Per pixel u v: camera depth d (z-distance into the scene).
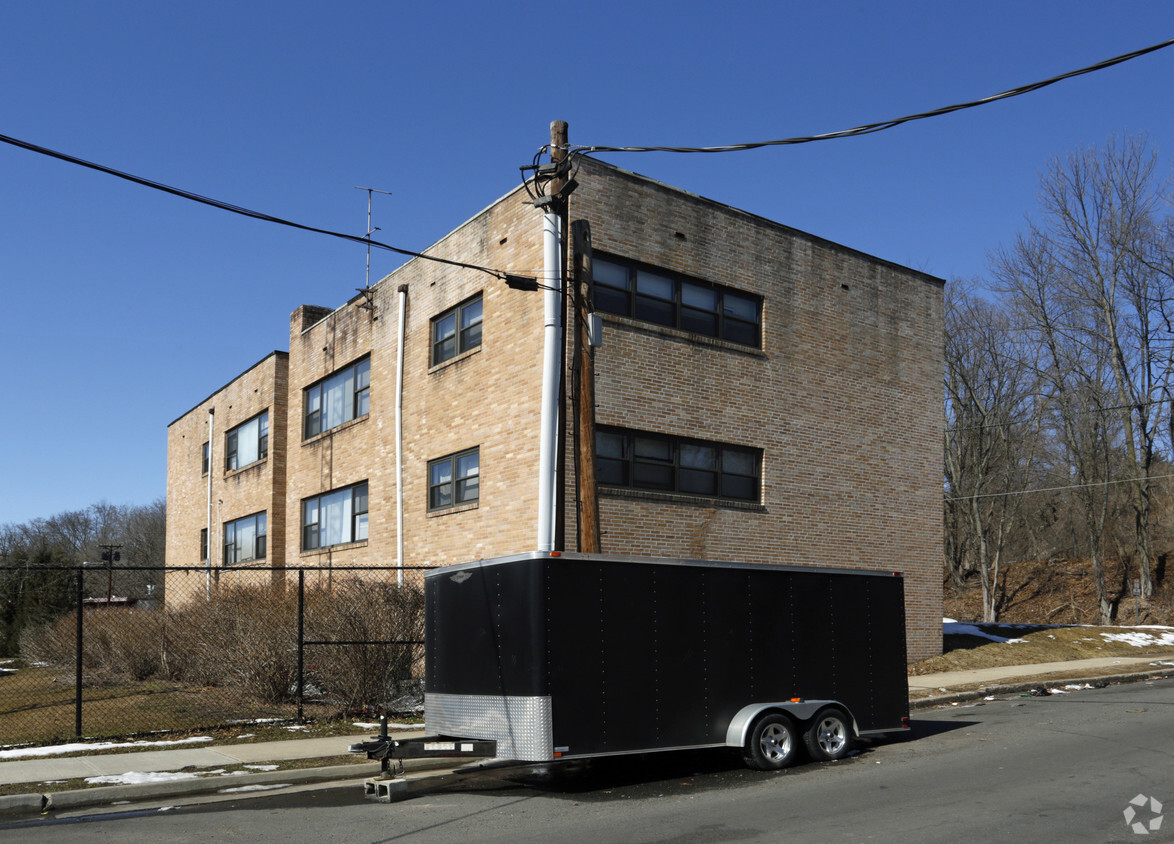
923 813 8.49
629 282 18.88
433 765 11.88
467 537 19.72
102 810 9.55
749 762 11.20
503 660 10.38
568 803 9.52
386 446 23.19
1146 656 25.47
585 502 13.55
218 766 11.22
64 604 33.38
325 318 26.98
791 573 12.18
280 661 15.93
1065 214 43.38
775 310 21.19
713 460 19.83
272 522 29.38
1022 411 45.03
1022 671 21.59
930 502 23.80
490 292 19.62
